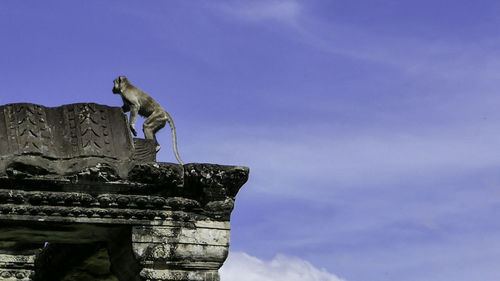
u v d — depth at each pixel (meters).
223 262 19.81
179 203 19.66
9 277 23.12
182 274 19.47
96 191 19.31
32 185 18.97
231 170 19.88
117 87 22.00
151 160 20.16
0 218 18.81
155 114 21.81
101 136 19.56
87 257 22.81
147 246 19.41
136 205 19.48
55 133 19.44
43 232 20.09
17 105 19.42
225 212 19.95
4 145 18.94
